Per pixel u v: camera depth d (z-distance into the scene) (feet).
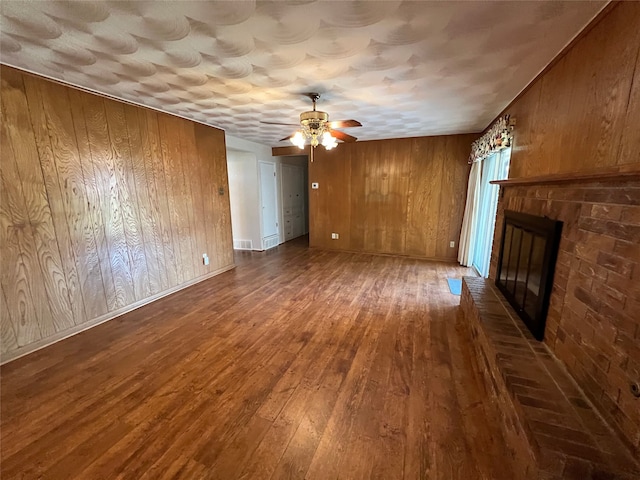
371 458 4.87
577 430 4.03
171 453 4.99
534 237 6.84
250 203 19.71
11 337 7.63
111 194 9.91
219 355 7.87
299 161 24.86
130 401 6.20
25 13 4.97
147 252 11.37
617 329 4.03
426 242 17.90
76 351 8.07
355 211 19.29
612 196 4.26
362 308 10.79
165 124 11.71
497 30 5.58
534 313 6.57
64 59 6.80
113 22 5.29
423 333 8.93
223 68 7.31
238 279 14.28
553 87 6.60
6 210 7.41
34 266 8.01
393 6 4.88
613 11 4.52
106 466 4.76
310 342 8.48
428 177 17.16
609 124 4.55
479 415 5.76
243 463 4.80
